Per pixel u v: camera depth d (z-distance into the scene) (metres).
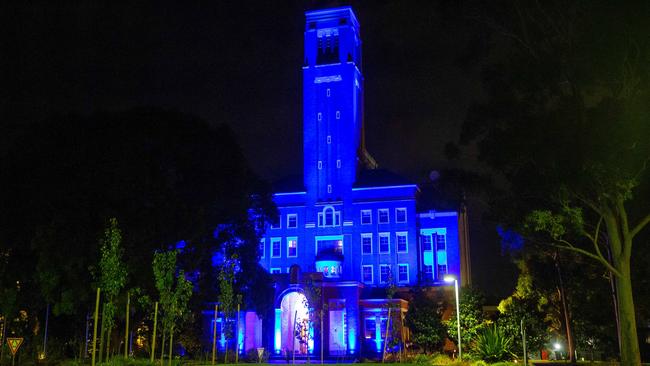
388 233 85.94
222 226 65.94
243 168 64.44
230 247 64.75
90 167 49.66
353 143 89.94
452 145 34.56
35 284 53.09
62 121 52.97
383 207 87.00
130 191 50.59
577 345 61.75
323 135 90.88
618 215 33.53
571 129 29.19
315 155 90.56
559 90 31.16
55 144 51.31
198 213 55.91
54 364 46.47
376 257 85.56
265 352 65.62
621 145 27.03
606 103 27.67
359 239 86.62
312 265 87.31
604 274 50.56
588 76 29.20
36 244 46.91
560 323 65.94
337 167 89.50
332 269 84.25
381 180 88.88
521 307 61.28
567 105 29.64
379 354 73.00
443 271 84.81
